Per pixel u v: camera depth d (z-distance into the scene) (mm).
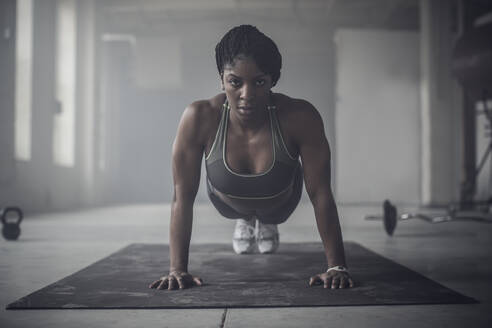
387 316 1259
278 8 11234
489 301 1443
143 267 2059
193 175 1700
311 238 3504
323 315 1271
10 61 5824
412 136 10523
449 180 8766
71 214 6727
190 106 1711
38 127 7129
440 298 1446
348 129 10531
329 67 14391
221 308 1354
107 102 12867
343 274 1630
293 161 1728
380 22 11633
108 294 1512
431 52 8867
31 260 2342
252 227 2494
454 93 8945
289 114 1673
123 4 10664
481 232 3883
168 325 1180
